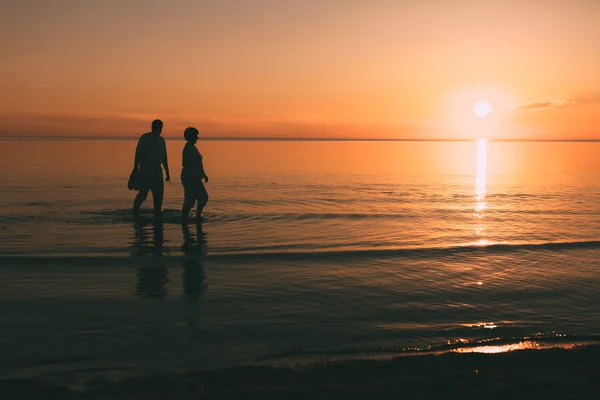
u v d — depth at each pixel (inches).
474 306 203.0
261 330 173.0
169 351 153.4
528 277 247.8
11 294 209.8
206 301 204.4
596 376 138.6
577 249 310.5
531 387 131.7
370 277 245.3
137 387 127.8
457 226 403.2
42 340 161.5
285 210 484.7
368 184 792.3
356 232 372.2
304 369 140.1
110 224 389.7
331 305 202.1
